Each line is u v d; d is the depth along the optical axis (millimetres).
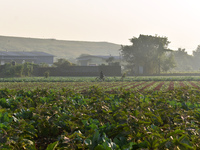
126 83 41719
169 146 4246
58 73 72312
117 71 75000
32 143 4691
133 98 10422
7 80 47656
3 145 4145
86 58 123938
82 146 4254
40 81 47938
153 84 38781
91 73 73500
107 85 36531
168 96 11492
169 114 6758
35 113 6875
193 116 7160
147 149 4117
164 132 5461
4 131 4707
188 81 47938
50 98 9969
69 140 4477
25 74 66688
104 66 74562
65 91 12539
